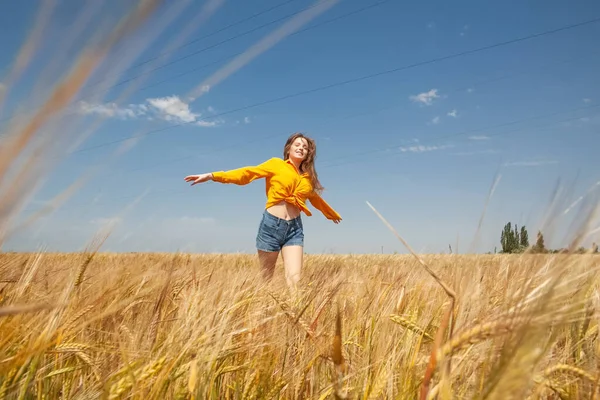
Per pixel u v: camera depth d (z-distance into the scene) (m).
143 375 1.20
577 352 1.35
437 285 2.46
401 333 1.80
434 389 0.97
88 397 1.38
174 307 2.13
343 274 2.97
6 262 1.65
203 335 1.45
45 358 1.46
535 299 0.87
